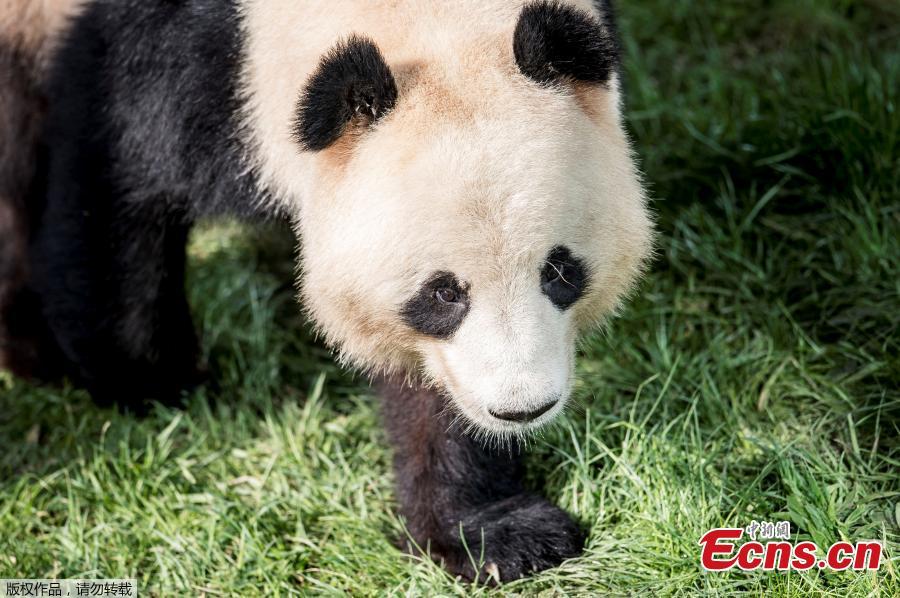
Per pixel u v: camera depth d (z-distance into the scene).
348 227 6.29
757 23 11.83
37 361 9.34
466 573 7.20
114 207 7.90
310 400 8.59
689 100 10.89
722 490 7.12
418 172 6.00
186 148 7.41
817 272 9.02
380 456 8.23
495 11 6.57
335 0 6.71
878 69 10.48
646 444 7.43
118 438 8.56
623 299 6.99
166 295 8.52
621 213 6.51
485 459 7.49
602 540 7.18
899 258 8.65
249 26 7.09
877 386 7.86
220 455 8.33
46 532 7.82
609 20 7.52
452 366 6.32
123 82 7.57
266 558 7.38
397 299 6.25
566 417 7.88
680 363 8.35
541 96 6.22
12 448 8.58
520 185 5.95
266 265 10.27
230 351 9.48
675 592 6.68
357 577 7.25
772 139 10.03
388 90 6.09
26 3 8.58
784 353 8.31
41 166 8.95
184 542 7.48
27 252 9.06
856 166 9.51
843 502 7.00
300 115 6.18
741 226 9.38
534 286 6.09
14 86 8.78
